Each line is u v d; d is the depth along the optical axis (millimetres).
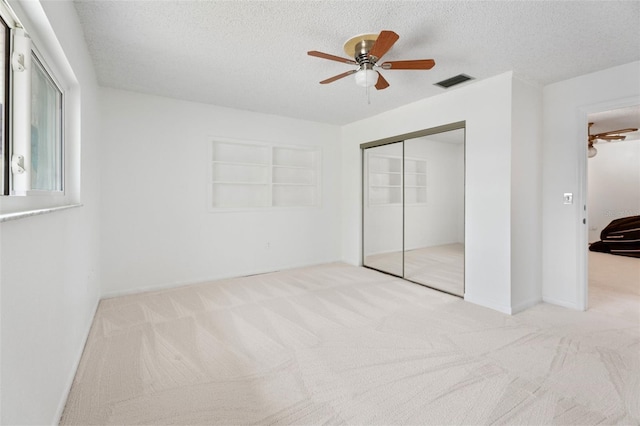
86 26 2229
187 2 1962
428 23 2178
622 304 3316
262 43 2486
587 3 1935
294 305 3264
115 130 3553
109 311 3080
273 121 4668
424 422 1597
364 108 4285
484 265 3266
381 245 4797
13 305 1047
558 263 3326
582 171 3148
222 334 2588
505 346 2379
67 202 2129
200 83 3371
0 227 951
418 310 3129
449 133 3752
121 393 1821
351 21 2160
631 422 1587
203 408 1702
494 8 1996
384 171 4703
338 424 1589
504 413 1653
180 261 3988
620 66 2869
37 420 1284
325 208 5254
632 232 5684
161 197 3846
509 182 3045
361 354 2271
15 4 1277
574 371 2035
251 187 4680
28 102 1398
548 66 2891
